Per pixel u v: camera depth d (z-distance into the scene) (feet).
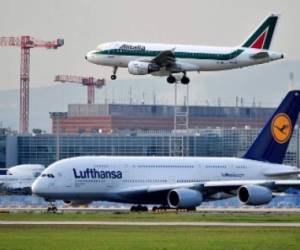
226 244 611.06
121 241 622.95
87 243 611.47
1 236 650.02
